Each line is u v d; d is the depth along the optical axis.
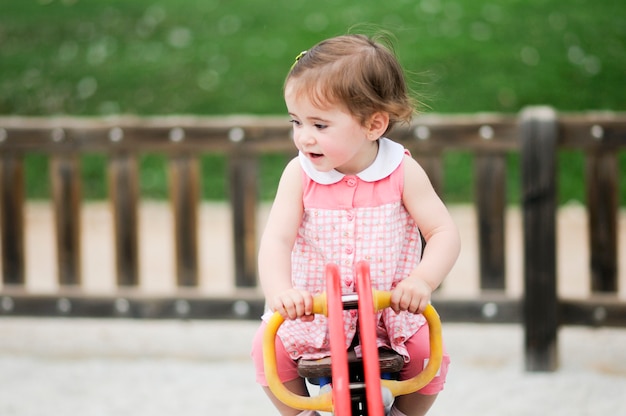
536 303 5.81
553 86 12.48
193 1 16.03
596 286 5.97
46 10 16.25
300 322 3.06
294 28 14.51
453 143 5.89
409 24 14.09
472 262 8.38
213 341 6.83
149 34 14.95
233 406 5.35
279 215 3.07
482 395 5.43
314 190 3.06
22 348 6.70
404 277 3.12
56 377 5.96
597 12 14.27
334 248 3.06
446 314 5.96
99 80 13.65
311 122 2.88
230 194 6.25
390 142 3.11
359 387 2.78
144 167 11.82
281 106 12.57
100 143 6.34
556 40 13.49
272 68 13.47
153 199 11.04
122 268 6.44
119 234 6.42
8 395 5.59
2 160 6.48
